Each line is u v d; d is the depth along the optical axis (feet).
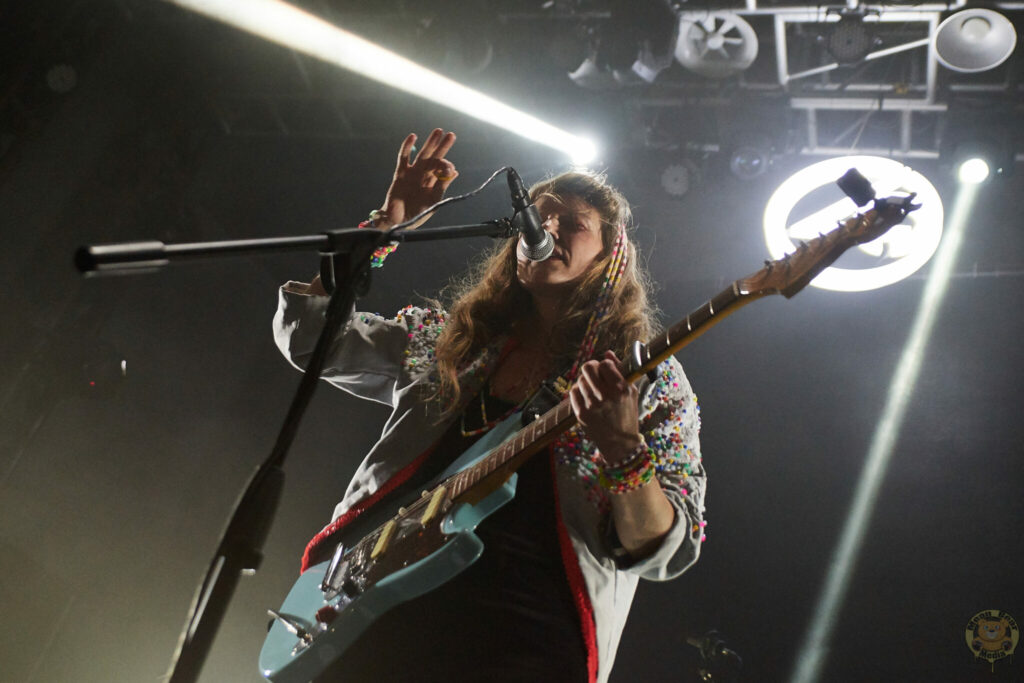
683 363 27.14
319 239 5.83
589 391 5.76
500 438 6.64
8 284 23.56
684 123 24.89
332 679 6.05
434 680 5.78
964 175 23.00
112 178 25.75
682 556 6.18
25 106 24.32
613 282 7.47
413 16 23.43
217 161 27.86
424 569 5.98
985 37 20.54
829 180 22.43
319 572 6.81
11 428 22.41
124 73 25.35
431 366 7.68
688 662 24.07
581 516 6.30
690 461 6.62
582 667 5.94
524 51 23.45
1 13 23.56
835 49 21.21
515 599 5.97
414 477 6.95
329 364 7.88
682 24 22.21
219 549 4.91
